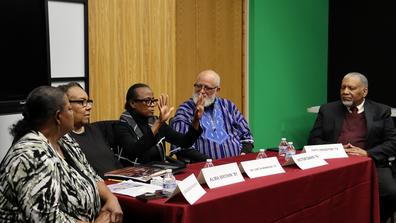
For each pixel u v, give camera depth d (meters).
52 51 3.31
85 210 2.04
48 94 1.96
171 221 2.02
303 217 2.64
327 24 6.09
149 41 4.14
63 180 1.98
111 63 3.86
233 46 5.26
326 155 3.11
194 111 3.40
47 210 1.83
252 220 2.32
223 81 5.19
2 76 2.99
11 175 1.84
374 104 3.81
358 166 3.02
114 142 3.02
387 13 5.52
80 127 2.66
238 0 5.24
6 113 3.01
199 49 4.95
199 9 4.91
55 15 3.30
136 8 4.01
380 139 3.73
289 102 5.76
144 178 2.42
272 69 5.52
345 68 5.95
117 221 2.10
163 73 4.28
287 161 2.81
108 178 2.50
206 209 2.09
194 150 3.28
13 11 3.03
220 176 2.38
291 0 5.63
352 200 3.01
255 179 2.51
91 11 3.69
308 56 5.92
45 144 1.93
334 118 3.84
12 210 1.86
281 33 5.55
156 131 2.84
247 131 3.64
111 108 3.89
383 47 5.57
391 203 3.54
